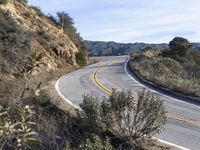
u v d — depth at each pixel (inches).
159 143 417.1
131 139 360.5
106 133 359.6
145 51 2605.8
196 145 427.8
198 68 1827.0
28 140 159.0
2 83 474.9
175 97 789.9
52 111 395.5
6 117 154.3
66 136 332.8
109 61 2301.9
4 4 1348.4
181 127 509.0
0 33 866.1
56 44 1492.4
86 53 2065.7
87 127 351.6
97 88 856.3
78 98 682.8
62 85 884.0
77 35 2183.8
